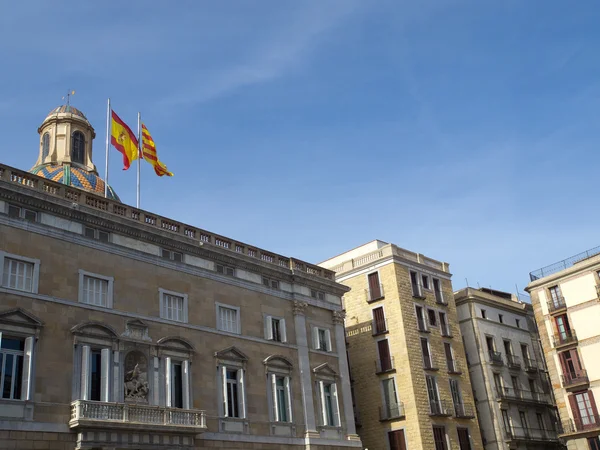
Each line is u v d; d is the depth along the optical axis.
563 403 62.00
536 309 66.56
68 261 37.53
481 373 69.12
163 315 41.25
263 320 47.47
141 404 37.78
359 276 65.50
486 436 66.88
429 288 66.00
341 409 49.97
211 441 40.41
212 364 42.62
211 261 45.72
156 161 51.09
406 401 58.22
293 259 52.19
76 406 34.31
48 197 37.31
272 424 44.47
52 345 35.19
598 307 61.72
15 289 34.75
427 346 62.03
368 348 62.44
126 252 40.59
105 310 38.12
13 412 32.56
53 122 61.81
